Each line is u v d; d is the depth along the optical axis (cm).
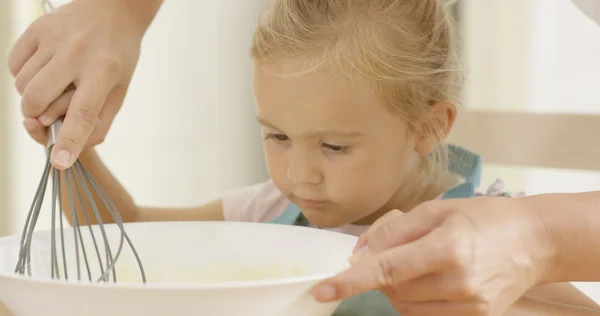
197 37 206
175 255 84
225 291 49
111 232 82
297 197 101
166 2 199
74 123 74
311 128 92
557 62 173
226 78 213
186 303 50
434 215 65
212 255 84
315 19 97
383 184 99
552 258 66
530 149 155
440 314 63
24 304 55
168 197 207
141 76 197
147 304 49
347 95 92
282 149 98
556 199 69
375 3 99
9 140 177
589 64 169
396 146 99
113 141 195
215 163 214
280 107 93
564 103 173
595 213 67
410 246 59
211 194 214
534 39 175
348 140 93
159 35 199
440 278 60
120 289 48
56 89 78
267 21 100
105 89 78
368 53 94
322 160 95
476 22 177
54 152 70
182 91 205
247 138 220
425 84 100
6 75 175
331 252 77
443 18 105
